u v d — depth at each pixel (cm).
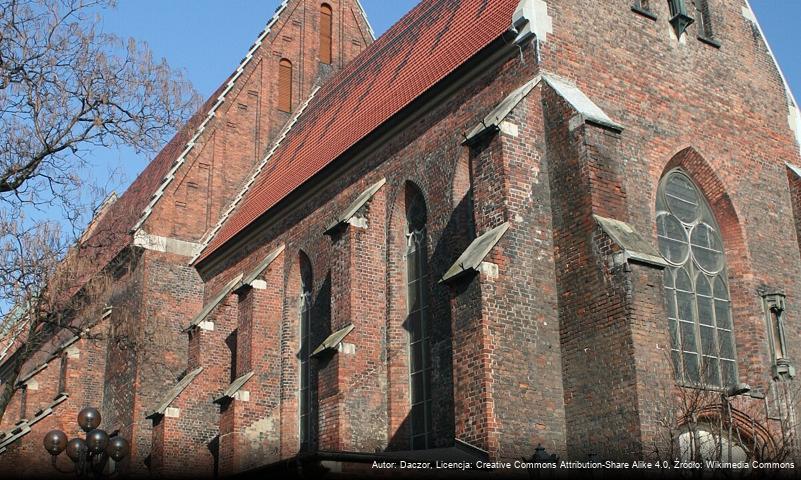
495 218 2238
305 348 3209
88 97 2420
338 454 1983
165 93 2548
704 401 2128
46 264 2527
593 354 2077
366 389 2642
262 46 4475
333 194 3156
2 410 2531
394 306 2734
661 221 2477
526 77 2414
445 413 2438
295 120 4434
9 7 2309
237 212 4028
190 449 3319
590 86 2441
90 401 4019
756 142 2747
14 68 2314
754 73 2844
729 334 2500
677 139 2553
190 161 4119
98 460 2675
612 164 2227
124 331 3531
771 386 2445
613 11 2580
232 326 3525
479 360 2073
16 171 2334
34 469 3766
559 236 2238
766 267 2603
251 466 3059
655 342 2011
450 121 2652
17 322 2658
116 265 4062
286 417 3141
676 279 2447
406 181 2786
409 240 2794
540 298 2184
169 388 3750
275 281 3331
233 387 3150
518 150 2273
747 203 2634
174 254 3959
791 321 2583
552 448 2083
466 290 2152
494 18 2723
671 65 2641
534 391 2103
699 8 2839
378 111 3106
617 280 2048
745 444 2305
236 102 4325
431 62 2970
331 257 3052
